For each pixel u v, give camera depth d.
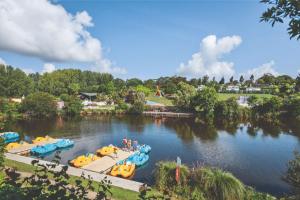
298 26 4.90
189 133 53.81
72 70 174.00
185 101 85.06
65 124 61.03
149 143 44.88
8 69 111.56
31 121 62.97
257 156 37.22
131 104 88.06
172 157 36.56
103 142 44.75
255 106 76.75
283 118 72.31
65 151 38.56
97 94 112.12
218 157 36.81
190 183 17.98
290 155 37.78
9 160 25.23
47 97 69.00
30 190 5.04
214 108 75.38
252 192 18.05
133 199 16.97
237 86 155.75
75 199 5.48
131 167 28.52
